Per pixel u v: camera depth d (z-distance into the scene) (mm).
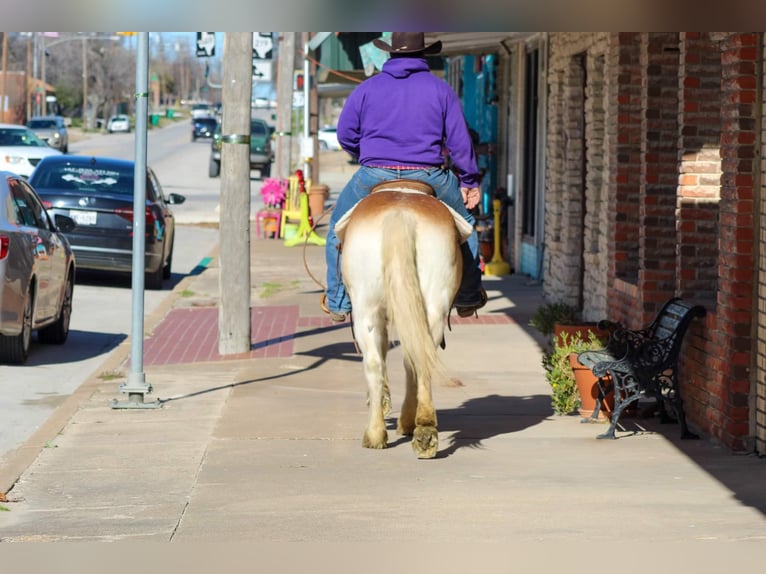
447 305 8570
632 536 7141
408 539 7125
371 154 9117
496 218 23047
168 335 16359
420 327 8188
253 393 12000
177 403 11555
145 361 14297
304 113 39562
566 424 10500
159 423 10656
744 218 9242
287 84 40219
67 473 8914
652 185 12102
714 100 10969
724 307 9484
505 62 24500
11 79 98938
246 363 13945
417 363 8328
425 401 8984
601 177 15938
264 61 36031
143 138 11570
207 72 56375
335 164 80188
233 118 14578
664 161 12117
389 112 9055
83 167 20969
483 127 27203
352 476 8656
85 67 132125
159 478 8711
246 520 7590
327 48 24484
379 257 8453
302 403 11453
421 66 9109
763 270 9125
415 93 9031
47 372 13891
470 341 15211
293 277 22938
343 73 27500
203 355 14656
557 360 11023
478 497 8062
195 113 149125
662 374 9984
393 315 8227
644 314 12062
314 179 40938
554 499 7996
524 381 12656
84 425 10617
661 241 12078
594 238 16062
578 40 16469
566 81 17516
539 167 20875
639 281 12258
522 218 22750
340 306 9492
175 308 19125
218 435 10102
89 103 146875
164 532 7344
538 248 21000
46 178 20703
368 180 9117
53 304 15023
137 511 7844
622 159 13578
